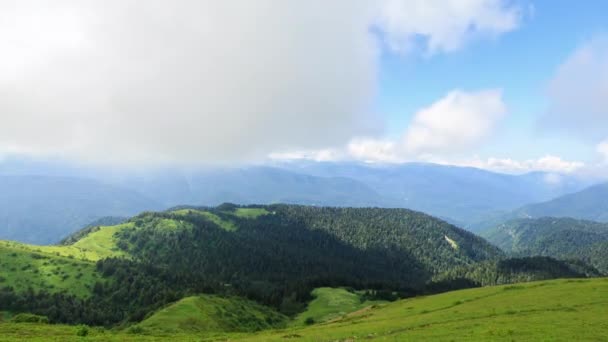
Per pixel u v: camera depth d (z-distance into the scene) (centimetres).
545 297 7275
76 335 7369
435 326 5709
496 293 8762
